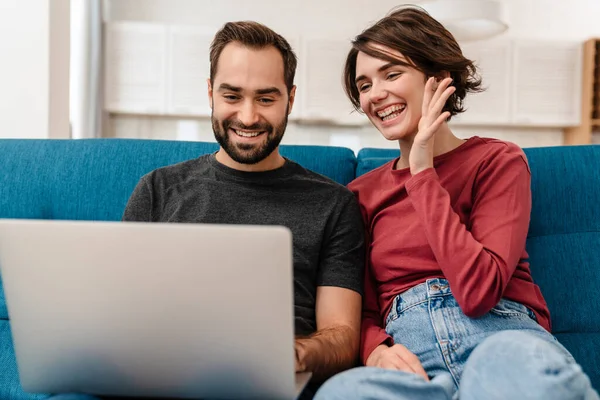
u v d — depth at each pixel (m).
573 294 1.50
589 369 1.42
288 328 0.80
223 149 1.41
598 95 5.13
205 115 5.02
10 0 2.76
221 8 5.32
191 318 0.82
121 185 1.59
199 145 1.64
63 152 1.64
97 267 0.81
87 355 0.87
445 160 1.34
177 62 4.92
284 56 1.37
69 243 0.81
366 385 0.81
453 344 1.12
